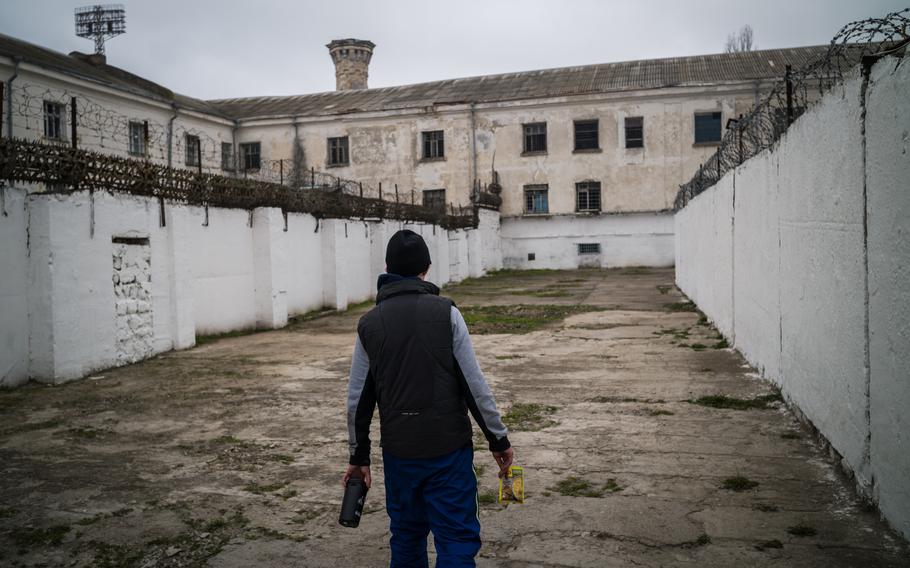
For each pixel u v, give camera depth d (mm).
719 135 30422
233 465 5012
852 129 4191
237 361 9586
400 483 2656
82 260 8492
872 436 3830
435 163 33719
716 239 11461
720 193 10922
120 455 5293
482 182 33312
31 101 20594
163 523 3975
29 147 7855
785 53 32250
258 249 13172
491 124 33062
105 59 28156
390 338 2652
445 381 2641
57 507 4234
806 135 5449
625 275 27859
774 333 6848
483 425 2740
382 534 3779
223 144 33562
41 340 8031
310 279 15711
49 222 7930
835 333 4609
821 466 4578
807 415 5453
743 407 6250
